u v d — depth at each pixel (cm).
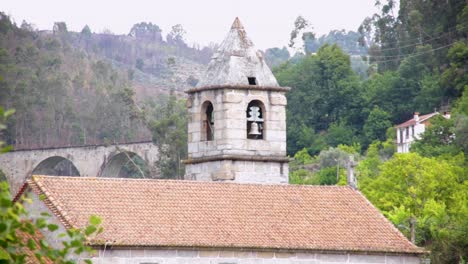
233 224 9231
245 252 9112
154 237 8856
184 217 9144
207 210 9288
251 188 9688
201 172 10650
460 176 16600
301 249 9238
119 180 9281
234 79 10575
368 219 9750
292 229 9381
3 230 3762
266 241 9169
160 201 9219
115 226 8819
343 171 19275
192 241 8938
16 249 3819
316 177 19962
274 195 9700
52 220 8681
